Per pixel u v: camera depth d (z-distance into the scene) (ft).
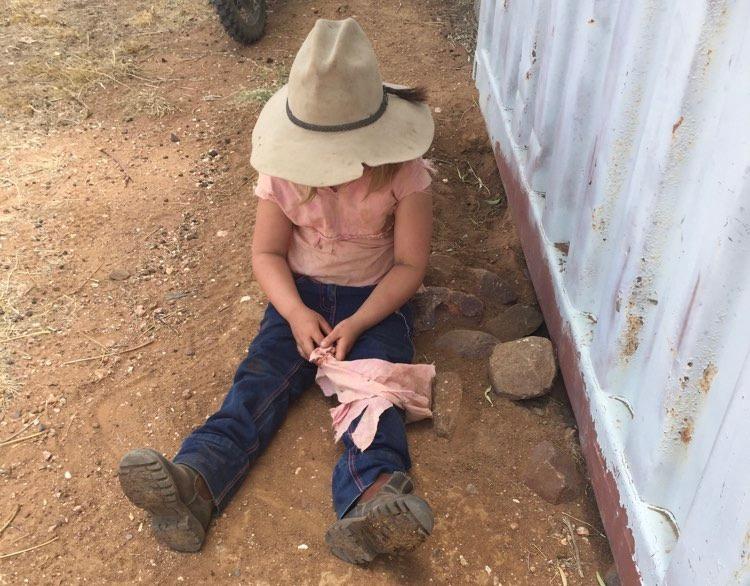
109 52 15.01
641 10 5.26
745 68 4.03
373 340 7.26
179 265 9.59
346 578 6.02
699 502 4.46
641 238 5.34
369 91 6.56
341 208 7.32
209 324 8.64
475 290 8.95
